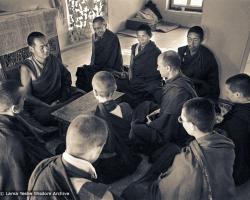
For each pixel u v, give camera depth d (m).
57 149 2.22
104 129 1.10
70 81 2.94
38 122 2.48
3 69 3.21
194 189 1.26
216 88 3.07
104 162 1.91
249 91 1.69
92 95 2.59
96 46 3.40
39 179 1.05
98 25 3.23
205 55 2.95
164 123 2.08
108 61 3.45
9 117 1.49
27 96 2.58
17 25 3.26
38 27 3.60
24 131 1.92
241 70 2.97
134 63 3.16
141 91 3.05
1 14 3.28
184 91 2.00
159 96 2.78
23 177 1.43
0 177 1.38
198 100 1.35
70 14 5.21
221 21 2.81
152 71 3.12
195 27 2.83
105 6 5.98
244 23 2.68
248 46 2.80
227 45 2.89
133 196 1.79
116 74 3.33
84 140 1.04
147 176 1.93
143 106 2.57
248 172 1.98
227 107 3.03
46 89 2.68
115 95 2.56
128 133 2.01
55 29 3.94
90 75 3.28
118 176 2.01
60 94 2.86
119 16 6.60
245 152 1.86
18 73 3.34
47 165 1.09
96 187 1.02
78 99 2.52
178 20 7.22
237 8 2.65
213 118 1.29
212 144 1.26
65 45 5.39
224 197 1.30
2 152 1.36
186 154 1.29
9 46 3.22
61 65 2.86
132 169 2.09
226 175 1.27
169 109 2.03
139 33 2.99
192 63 3.00
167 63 2.01
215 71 3.01
